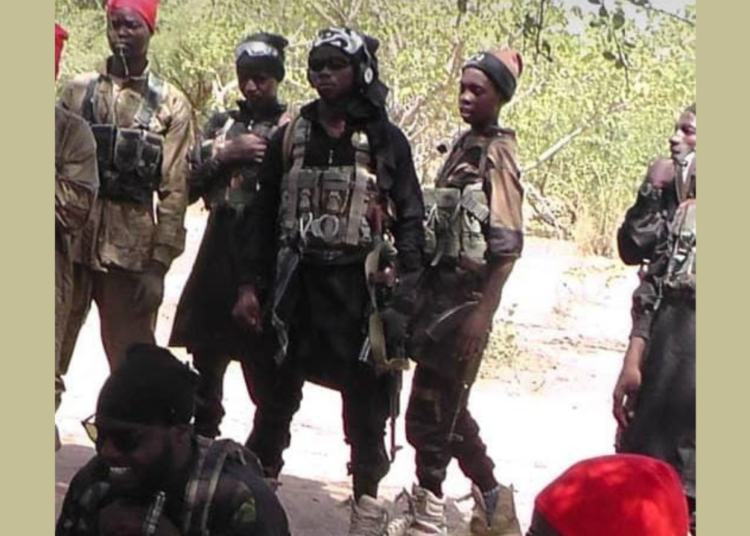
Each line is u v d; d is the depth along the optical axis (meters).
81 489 3.83
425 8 12.51
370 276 5.86
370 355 5.88
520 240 6.23
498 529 6.64
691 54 13.14
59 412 8.39
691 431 5.77
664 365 5.82
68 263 6.47
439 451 6.34
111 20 6.71
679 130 6.12
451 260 6.25
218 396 6.74
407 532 6.36
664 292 5.88
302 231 5.89
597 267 13.10
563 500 3.35
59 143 6.24
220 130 6.72
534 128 13.64
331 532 6.68
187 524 3.70
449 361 6.26
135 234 6.75
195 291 6.68
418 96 12.55
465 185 6.26
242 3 13.45
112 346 6.89
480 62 6.26
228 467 3.77
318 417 8.91
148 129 6.71
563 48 12.77
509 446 8.61
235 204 6.54
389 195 5.91
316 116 5.91
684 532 3.38
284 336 5.96
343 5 12.92
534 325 11.48
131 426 3.68
